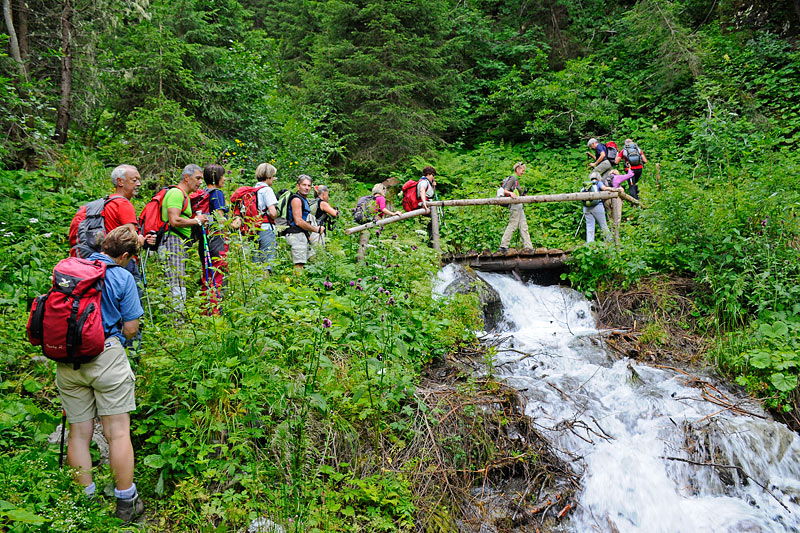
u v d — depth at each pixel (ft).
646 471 15.46
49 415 12.55
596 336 21.65
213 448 12.35
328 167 42.45
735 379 19.35
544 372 19.49
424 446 14.16
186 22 36.27
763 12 50.85
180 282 15.70
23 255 17.25
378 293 16.12
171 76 31.96
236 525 11.23
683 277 24.70
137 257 15.37
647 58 52.16
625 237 26.68
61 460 11.02
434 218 26.27
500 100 50.93
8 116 25.20
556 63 57.26
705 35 48.73
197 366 12.74
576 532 13.94
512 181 27.91
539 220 32.65
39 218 20.74
